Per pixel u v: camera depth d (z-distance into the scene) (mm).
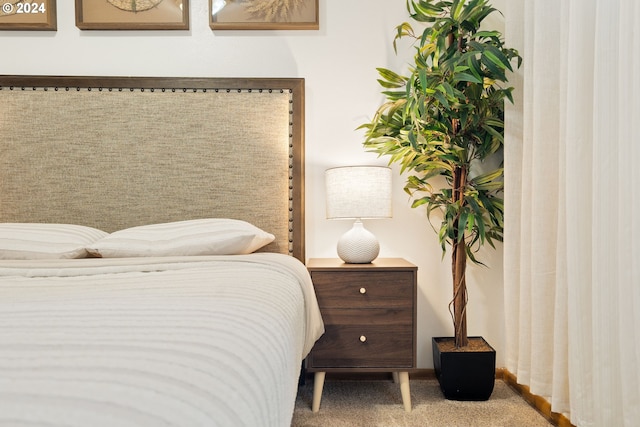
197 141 2148
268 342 665
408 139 1785
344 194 1956
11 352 466
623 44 1128
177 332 569
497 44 1828
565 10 1427
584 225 1318
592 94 1324
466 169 1966
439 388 2076
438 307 2242
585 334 1308
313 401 1828
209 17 2184
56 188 2115
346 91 2229
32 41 2199
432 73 1780
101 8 2195
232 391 459
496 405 1872
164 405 379
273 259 1523
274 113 2168
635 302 1069
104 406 356
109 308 692
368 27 2225
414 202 2033
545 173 1548
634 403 1102
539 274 1557
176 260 1414
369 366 1827
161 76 2215
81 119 2123
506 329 1816
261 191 2162
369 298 1828
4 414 330
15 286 1000
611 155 1202
